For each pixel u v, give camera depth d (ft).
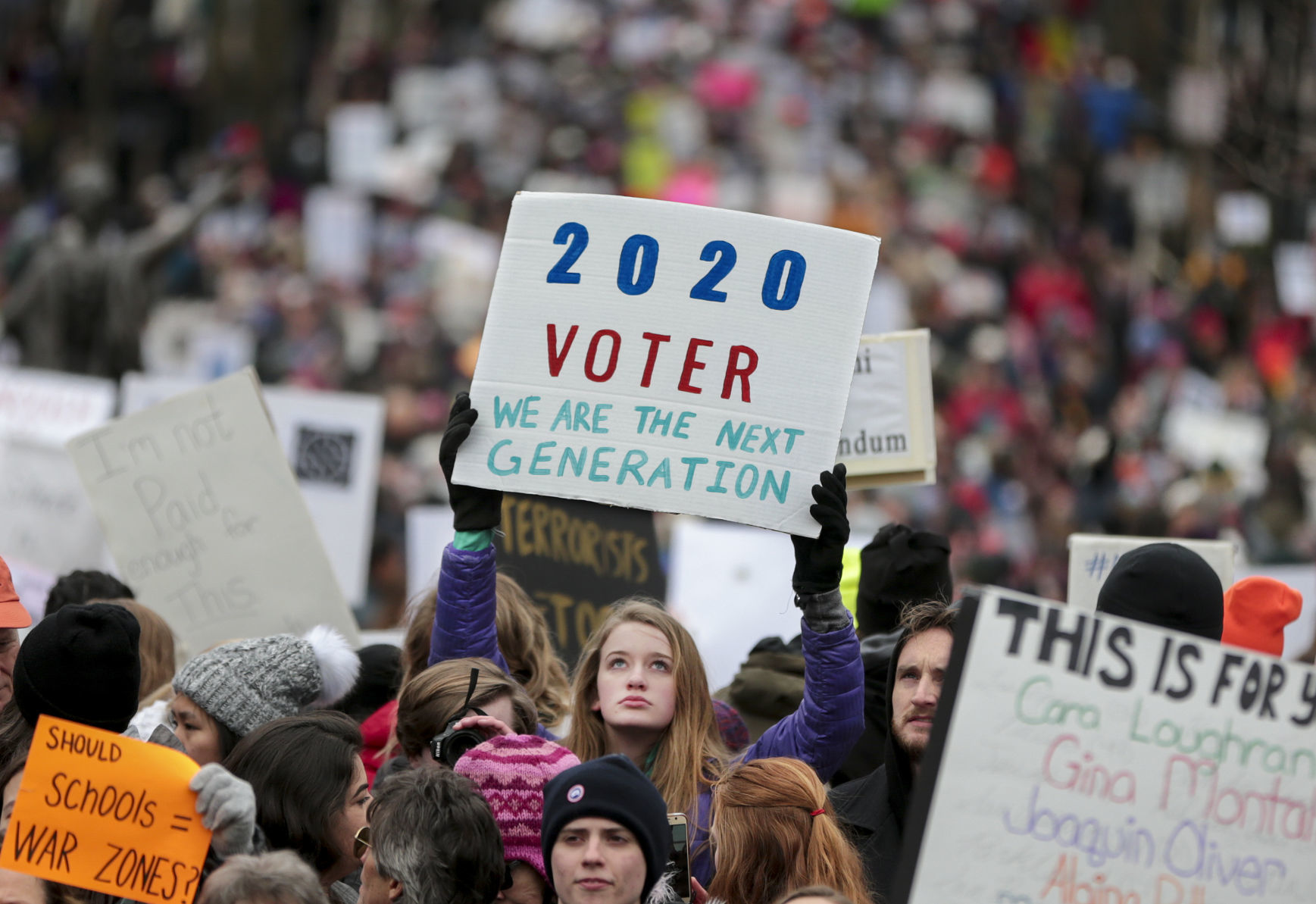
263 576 71.61
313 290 214.07
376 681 59.16
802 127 283.38
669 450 47.85
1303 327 233.76
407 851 40.65
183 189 268.41
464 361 203.51
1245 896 39.65
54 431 97.96
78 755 39.42
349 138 264.31
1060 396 224.94
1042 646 39.32
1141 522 149.79
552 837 40.55
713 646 80.64
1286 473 159.94
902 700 48.91
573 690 52.34
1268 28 148.56
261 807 43.06
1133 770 39.37
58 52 314.55
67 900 40.40
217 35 322.55
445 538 91.66
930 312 232.73
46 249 131.54
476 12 327.06
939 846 38.70
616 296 48.49
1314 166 145.38
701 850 48.47
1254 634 53.01
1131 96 296.51
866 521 156.25
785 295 48.29
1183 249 268.41
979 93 303.68
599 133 280.72
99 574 63.52
